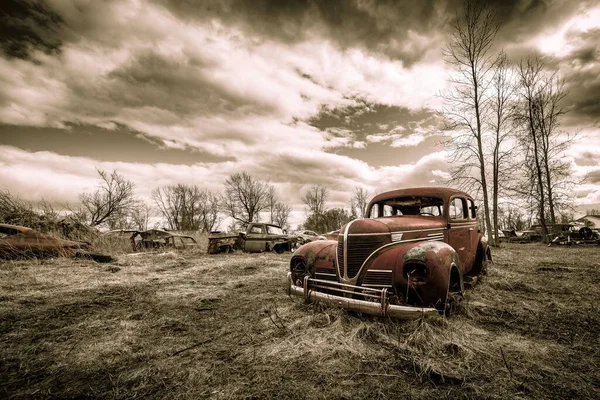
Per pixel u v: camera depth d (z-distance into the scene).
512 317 3.58
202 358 2.60
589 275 6.39
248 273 7.35
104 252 10.99
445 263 3.34
